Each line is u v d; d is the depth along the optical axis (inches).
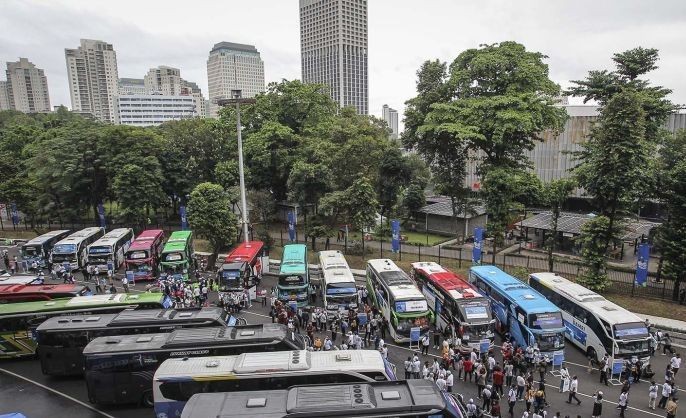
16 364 1133.7
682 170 1487.5
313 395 709.9
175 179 2576.3
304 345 991.6
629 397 1012.5
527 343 1178.0
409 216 2667.3
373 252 2116.1
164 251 1738.4
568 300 1301.7
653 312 1454.2
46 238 2054.6
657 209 2477.9
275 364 821.2
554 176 2856.8
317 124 2635.3
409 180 2566.4
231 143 2583.7
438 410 683.4
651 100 1685.5
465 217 2362.2
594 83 1833.2
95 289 1699.1
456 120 1876.2
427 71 2203.5
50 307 1147.3
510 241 2324.1
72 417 912.3
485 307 1225.4
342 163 2176.4
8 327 1128.8
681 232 1470.2
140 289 1704.0
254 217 2378.2
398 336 1262.3
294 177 2180.1
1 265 2063.2
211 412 681.0
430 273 1492.4
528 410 940.6
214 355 916.0
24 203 2620.6
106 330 1026.7
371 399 702.5
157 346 920.3
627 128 1457.9
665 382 997.2
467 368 1075.9
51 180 2518.5
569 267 1841.8
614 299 1544.0
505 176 1830.7
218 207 1995.6
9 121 4638.3
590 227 1571.1
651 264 1962.4
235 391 774.5
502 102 1774.1
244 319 1293.1
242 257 1667.1
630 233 2075.5
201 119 2989.7
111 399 926.4
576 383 973.2
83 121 3467.0
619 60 1820.9
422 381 751.1
